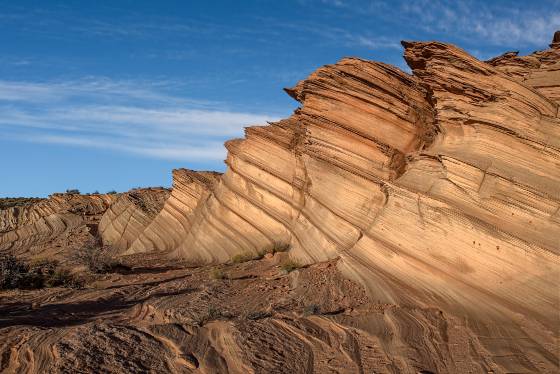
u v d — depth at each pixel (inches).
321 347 363.9
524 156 477.4
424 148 648.4
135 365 319.9
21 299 636.7
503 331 388.2
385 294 491.8
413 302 466.6
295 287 566.6
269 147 956.0
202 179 1448.1
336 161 718.5
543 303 407.5
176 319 464.4
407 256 509.0
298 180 866.1
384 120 682.2
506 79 499.8
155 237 1488.7
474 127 511.8
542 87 525.7
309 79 757.3
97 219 2313.0
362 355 346.6
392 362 332.2
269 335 382.0
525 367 319.3
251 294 567.8
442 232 489.4
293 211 863.1
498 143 491.5
